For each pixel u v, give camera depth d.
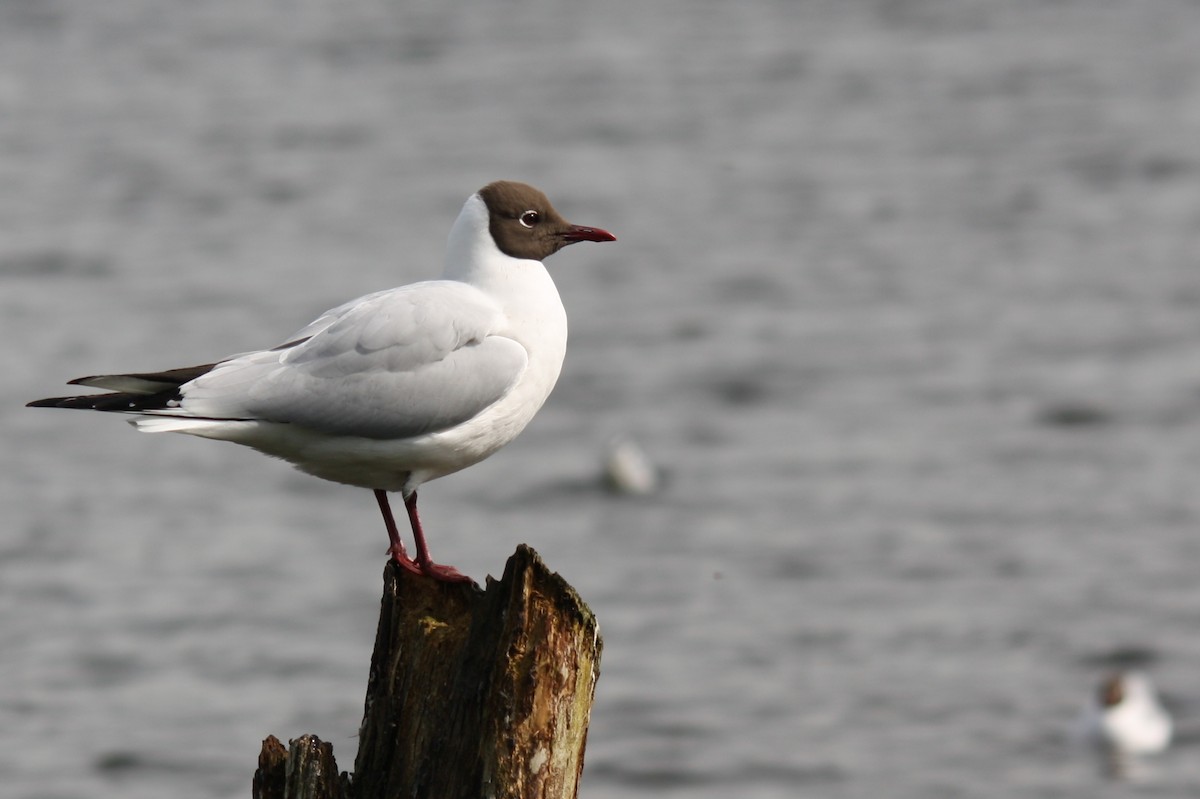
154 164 40.12
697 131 43.12
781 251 34.12
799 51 51.31
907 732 17.38
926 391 27.02
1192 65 47.81
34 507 22.80
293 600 20.06
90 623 19.38
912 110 44.69
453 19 56.06
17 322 29.19
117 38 53.50
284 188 38.03
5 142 42.16
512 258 8.27
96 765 16.08
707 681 18.33
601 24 55.12
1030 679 18.44
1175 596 20.16
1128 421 25.55
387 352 7.79
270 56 51.16
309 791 7.11
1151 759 17.25
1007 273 32.44
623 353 28.66
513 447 25.39
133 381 7.85
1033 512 22.55
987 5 56.84
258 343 27.78
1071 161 39.81
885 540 21.81
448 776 6.83
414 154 40.81
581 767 6.86
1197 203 36.41
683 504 23.11
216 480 24.20
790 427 25.77
